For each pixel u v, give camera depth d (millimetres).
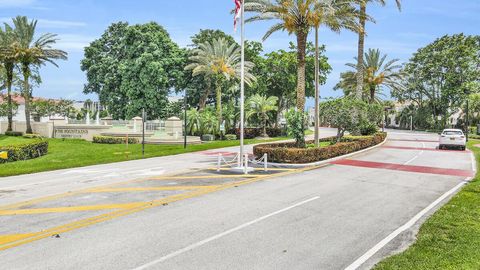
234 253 7770
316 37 25109
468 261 7078
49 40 48844
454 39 73500
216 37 63094
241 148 19562
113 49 64312
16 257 7516
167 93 59875
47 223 9820
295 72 65125
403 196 13312
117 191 13883
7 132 48344
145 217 10359
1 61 47469
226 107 52531
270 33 28016
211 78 58250
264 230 9281
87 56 66625
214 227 9484
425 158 24719
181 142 39625
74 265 7129
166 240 8516
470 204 11680
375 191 14117
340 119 29844
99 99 66062
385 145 34938
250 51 63312
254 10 25812
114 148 34125
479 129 59250
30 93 60969
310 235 8938
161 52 56562
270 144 24875
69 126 46781
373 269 6883
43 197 12977
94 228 9391
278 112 70500
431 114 79000
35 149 27781
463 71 71062
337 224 9844
